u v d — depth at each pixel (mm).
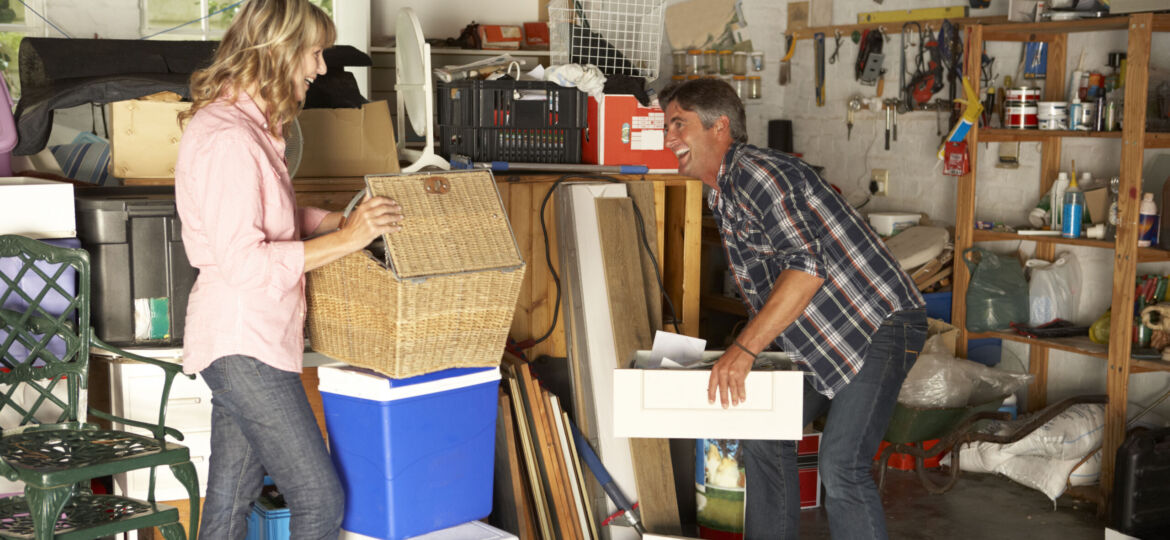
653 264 3545
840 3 5352
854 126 5324
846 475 2600
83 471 2193
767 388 2475
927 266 4449
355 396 2416
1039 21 4070
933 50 4770
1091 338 3984
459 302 2375
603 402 3262
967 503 3785
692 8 5750
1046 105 4109
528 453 3023
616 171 3617
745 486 2977
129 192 3109
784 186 2447
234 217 2029
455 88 3596
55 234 2760
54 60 3168
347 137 3332
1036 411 4316
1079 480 3805
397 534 2426
